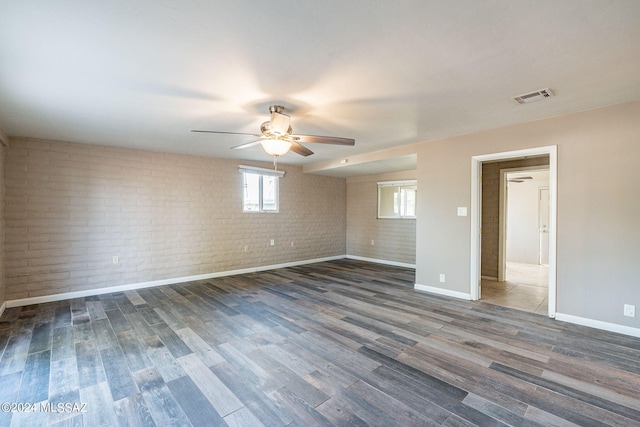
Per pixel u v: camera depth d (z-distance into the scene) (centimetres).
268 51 193
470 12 154
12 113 304
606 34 173
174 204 511
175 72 221
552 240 331
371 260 730
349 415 177
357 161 552
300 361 241
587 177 309
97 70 216
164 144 446
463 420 172
